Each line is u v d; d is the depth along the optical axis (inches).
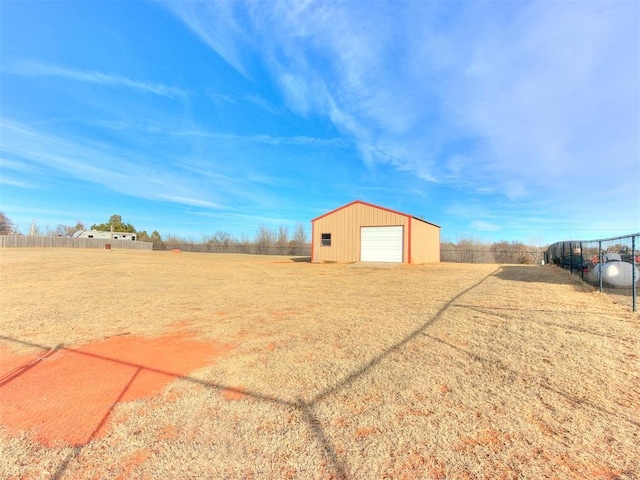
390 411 95.9
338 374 123.2
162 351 152.9
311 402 102.0
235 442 82.0
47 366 135.0
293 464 73.5
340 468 72.0
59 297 294.2
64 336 177.9
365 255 741.3
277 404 101.0
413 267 649.6
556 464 71.9
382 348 152.2
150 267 603.2
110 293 318.0
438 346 154.2
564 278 450.9
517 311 227.0
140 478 69.4
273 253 1611.7
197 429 87.8
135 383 117.6
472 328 184.1
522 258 1134.4
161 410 98.0
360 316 217.2
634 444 78.5
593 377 117.0
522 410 95.2
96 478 69.5
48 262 627.5
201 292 327.6
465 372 123.5
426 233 835.4
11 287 346.9
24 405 102.1
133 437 84.4
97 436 85.0
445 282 403.9
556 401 100.3
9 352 153.2
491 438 82.0
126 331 187.2
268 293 321.7
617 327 182.7
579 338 162.6
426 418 91.8
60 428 88.9
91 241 1699.1
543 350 145.8
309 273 531.5
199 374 125.0
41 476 70.3
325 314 224.7
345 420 91.5
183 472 71.1
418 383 114.3
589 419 89.8
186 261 811.4
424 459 74.6
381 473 70.2
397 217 712.4
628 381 113.4
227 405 100.7
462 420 90.5
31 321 209.5
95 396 107.7
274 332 181.9
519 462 72.8
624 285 334.3
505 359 135.9
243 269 604.7
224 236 1908.2
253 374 124.2
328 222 786.8
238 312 234.1
